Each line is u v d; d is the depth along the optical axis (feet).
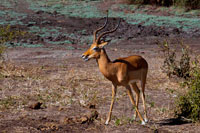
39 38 97.50
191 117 35.04
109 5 137.28
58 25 111.04
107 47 91.86
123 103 42.06
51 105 40.65
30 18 114.73
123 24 115.85
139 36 104.83
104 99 43.47
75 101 42.24
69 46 91.20
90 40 98.99
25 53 79.87
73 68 63.46
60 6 132.87
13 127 32.30
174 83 52.31
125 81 33.17
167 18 124.88
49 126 33.01
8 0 134.31
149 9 134.10
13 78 54.03
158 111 38.75
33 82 51.96
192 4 134.51
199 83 35.12
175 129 32.50
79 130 32.09
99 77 55.98
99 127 33.01
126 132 31.63
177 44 94.32
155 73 59.21
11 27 103.09
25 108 39.27
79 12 127.13
